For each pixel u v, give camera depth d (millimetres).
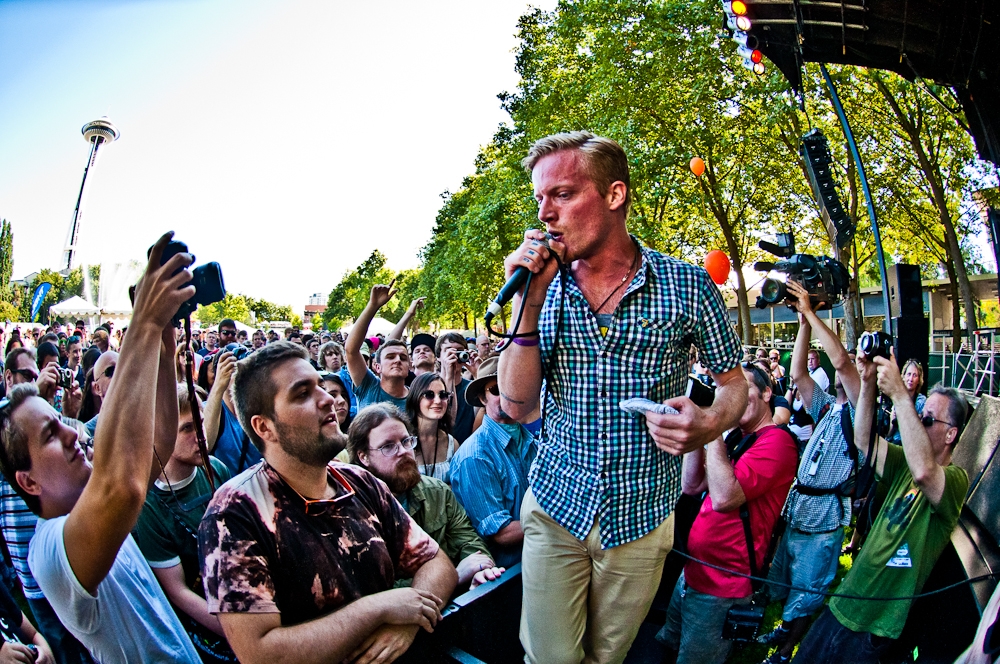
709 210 17391
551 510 1787
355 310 53250
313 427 1637
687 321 1711
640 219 13227
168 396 1849
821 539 3242
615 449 1706
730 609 2801
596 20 13711
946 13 3539
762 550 2812
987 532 2404
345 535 1700
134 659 1854
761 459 2779
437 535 2814
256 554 1536
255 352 1707
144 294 1440
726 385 1775
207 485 2650
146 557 2396
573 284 1737
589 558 1799
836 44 3955
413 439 2857
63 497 1863
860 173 3768
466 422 4785
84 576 1544
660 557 1799
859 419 2873
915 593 2586
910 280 3396
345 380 5277
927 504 2592
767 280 3404
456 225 27188
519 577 2275
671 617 3094
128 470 1454
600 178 1631
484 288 25344
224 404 3701
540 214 1663
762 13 4020
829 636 2826
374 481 1933
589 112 14438
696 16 12281
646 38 13008
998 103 3576
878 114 12961
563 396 1778
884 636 2605
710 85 12750
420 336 6469
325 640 1516
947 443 2639
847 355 3219
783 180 15172
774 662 3248
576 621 1795
